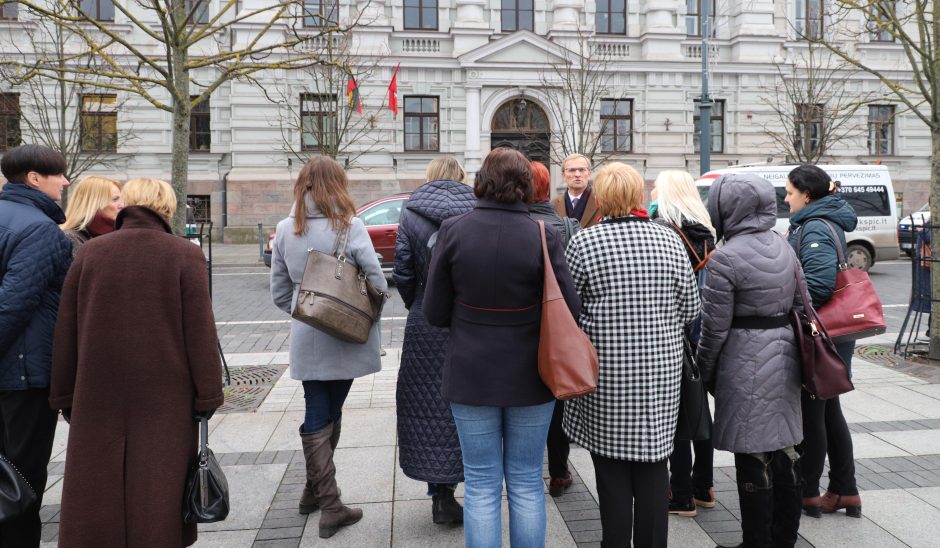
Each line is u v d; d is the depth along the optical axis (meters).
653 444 2.90
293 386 6.49
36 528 3.21
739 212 3.17
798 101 23.06
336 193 3.66
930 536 3.51
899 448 4.71
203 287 2.88
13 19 19.72
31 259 2.97
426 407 3.62
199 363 2.84
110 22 21.00
